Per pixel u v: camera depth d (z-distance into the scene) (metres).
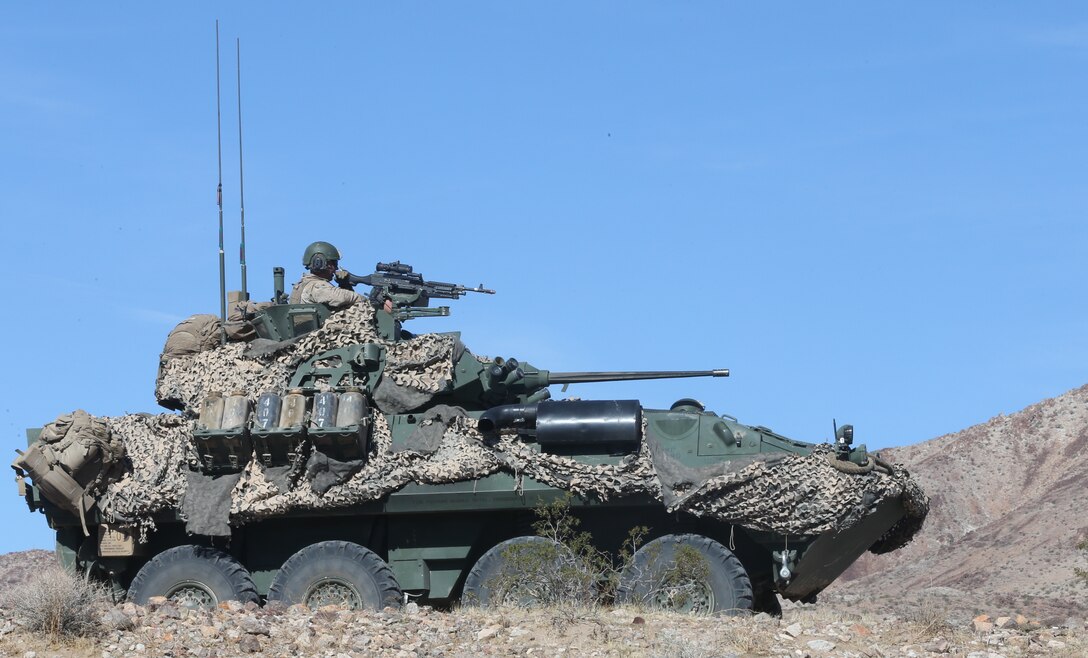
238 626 17.03
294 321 22.58
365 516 21.69
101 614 17.27
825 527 20.08
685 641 16.72
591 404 20.84
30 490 21.95
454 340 22.09
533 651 16.53
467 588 20.22
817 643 16.78
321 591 20.94
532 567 19.78
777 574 20.47
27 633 16.62
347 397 21.47
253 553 21.97
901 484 20.55
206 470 21.67
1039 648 16.72
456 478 20.89
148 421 22.16
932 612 19.11
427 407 22.00
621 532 21.14
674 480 20.36
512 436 21.06
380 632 17.28
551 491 20.75
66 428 21.53
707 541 20.02
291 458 21.41
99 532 21.86
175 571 21.36
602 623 18.03
